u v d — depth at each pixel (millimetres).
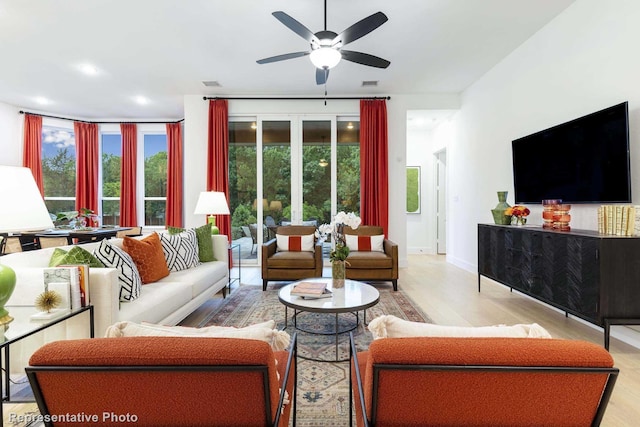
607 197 2506
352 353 1219
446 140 6035
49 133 6195
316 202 5504
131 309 2031
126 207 6398
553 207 2801
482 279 4500
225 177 5324
